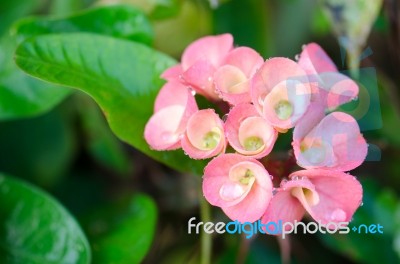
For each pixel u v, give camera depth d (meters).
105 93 0.24
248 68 0.22
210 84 0.22
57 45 0.24
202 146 0.21
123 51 0.24
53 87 0.27
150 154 0.23
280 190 0.20
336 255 0.29
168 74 0.22
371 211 0.28
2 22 0.29
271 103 0.20
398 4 0.28
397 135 0.29
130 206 0.27
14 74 0.27
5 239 0.25
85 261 0.24
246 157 0.20
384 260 0.27
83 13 0.27
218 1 0.28
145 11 0.29
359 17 0.26
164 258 0.29
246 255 0.28
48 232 0.25
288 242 0.27
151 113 0.24
